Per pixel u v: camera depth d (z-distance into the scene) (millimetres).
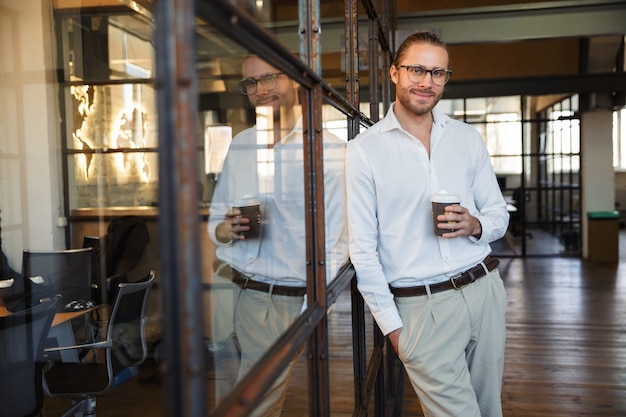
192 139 641
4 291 3135
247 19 881
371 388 2711
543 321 6109
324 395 1554
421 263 2062
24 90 4801
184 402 631
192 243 639
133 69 5098
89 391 2836
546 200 12008
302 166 1436
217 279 1405
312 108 1537
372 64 3223
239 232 1456
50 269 3736
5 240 4727
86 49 5027
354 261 2055
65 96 4938
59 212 4918
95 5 5023
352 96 2480
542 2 7465
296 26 1455
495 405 2156
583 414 3691
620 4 7395
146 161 5105
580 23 7488
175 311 625
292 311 1346
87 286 3693
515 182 11906
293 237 1364
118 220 4625
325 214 1651
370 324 2775
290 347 1141
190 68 638
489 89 9625
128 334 3129
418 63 2006
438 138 2100
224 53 1039
